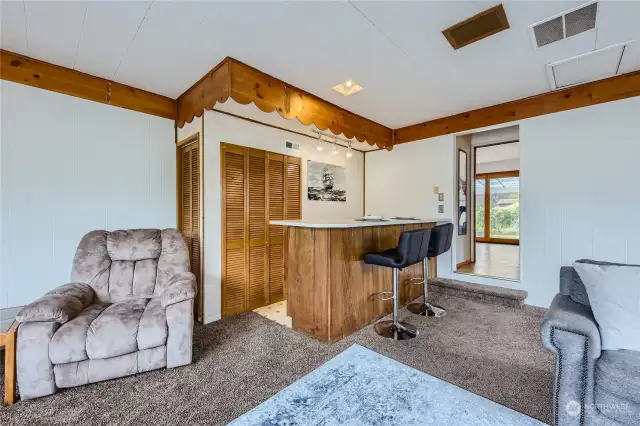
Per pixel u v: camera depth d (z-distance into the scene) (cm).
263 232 354
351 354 158
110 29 199
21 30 200
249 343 246
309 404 117
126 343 188
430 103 339
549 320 149
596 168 285
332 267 250
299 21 191
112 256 251
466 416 110
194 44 217
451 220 389
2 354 218
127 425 153
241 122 333
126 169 290
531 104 321
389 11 182
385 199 463
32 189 240
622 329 143
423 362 213
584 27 200
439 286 379
